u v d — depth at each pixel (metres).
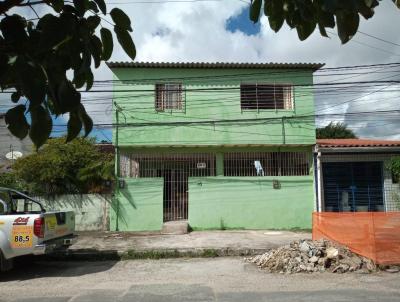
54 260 11.16
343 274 8.74
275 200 16.23
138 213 15.83
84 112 1.67
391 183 16.75
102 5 1.75
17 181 16.91
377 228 9.33
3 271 9.35
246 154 16.78
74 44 1.60
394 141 18.45
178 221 16.12
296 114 16.56
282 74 16.59
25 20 1.62
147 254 11.34
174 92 16.45
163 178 16.03
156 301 6.68
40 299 7.02
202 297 6.86
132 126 16.09
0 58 1.49
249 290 7.35
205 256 11.41
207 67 16.36
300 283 7.93
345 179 16.77
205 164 16.61
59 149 16.97
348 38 1.70
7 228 8.77
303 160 16.91
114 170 16.14
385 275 8.64
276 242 12.86
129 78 16.23
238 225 16.06
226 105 16.42
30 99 1.42
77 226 16.12
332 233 10.23
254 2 1.94
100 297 7.05
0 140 25.25
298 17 1.95
